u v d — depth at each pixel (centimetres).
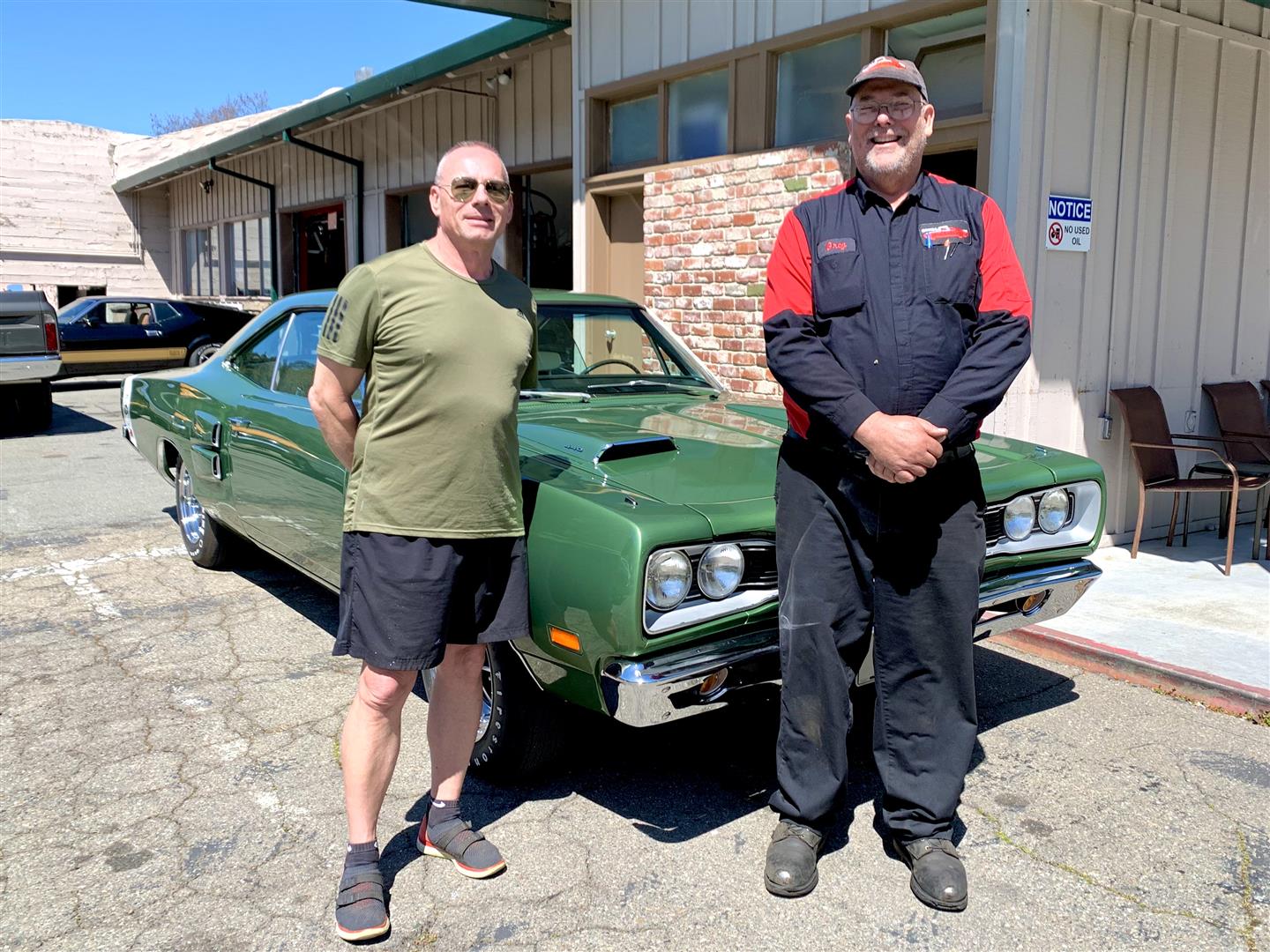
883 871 282
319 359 255
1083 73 548
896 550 263
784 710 275
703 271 714
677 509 272
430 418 246
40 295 1055
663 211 739
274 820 304
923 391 254
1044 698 405
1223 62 625
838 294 257
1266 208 676
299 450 399
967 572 264
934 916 261
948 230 255
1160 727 377
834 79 637
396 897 267
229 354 518
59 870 277
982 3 550
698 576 272
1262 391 702
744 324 687
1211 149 630
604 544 262
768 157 655
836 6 616
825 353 257
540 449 325
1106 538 620
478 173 246
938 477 261
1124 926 257
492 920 258
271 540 442
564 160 1028
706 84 726
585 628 266
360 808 257
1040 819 309
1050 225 546
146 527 664
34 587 530
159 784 324
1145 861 286
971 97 567
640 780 334
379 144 1354
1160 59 587
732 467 316
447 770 281
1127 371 609
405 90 1075
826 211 265
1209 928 256
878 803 310
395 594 248
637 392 432
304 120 1240
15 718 371
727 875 279
